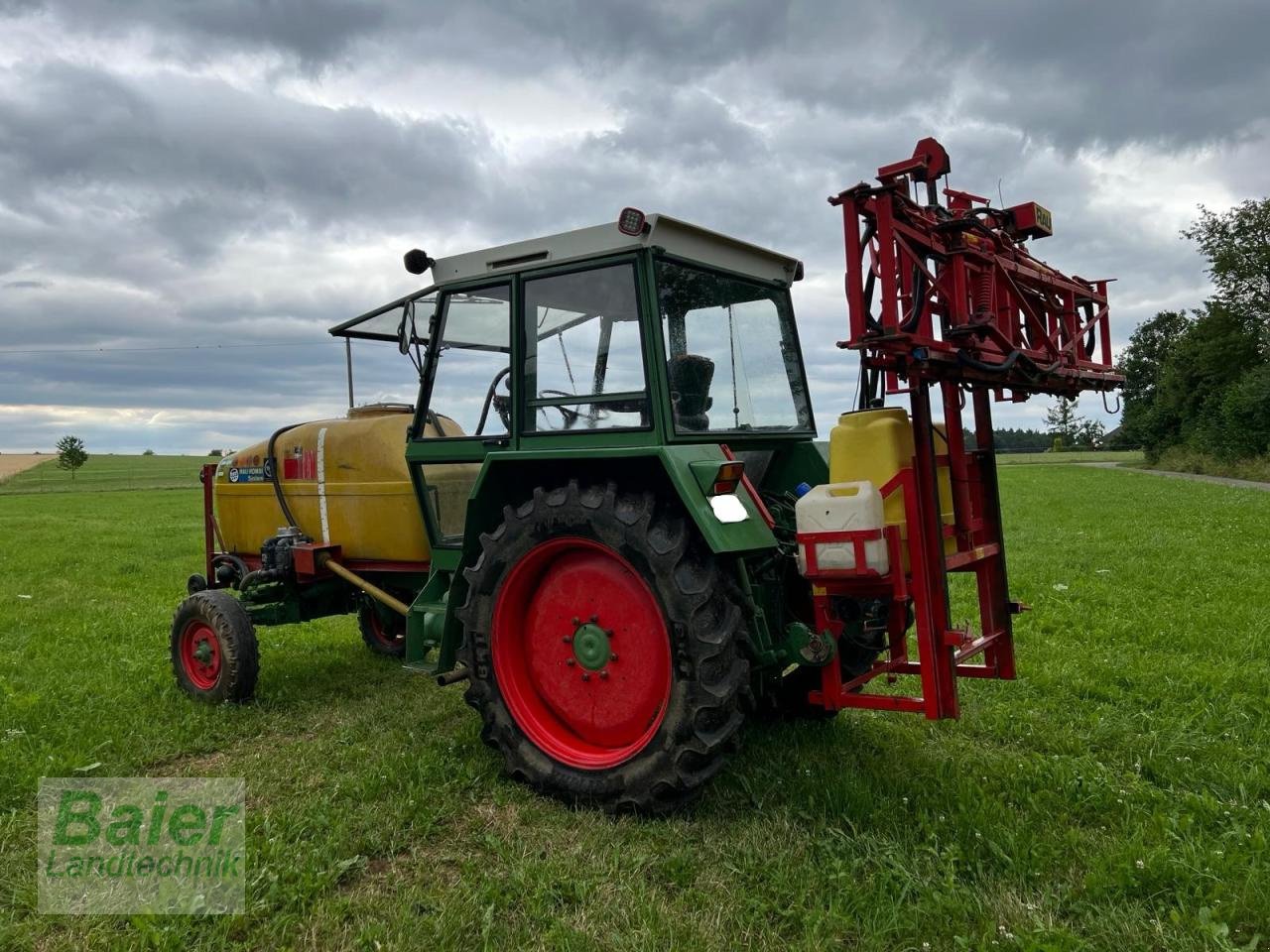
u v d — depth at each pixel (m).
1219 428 37.06
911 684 5.14
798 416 4.55
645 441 3.58
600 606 3.65
